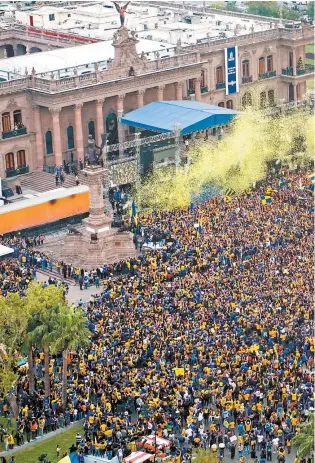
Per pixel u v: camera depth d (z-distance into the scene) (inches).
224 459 6801.2
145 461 6555.1
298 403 7037.4
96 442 6815.9
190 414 6993.1
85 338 7332.7
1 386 7135.8
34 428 7076.8
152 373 7391.7
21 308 7332.7
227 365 7470.5
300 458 6402.6
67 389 7347.4
